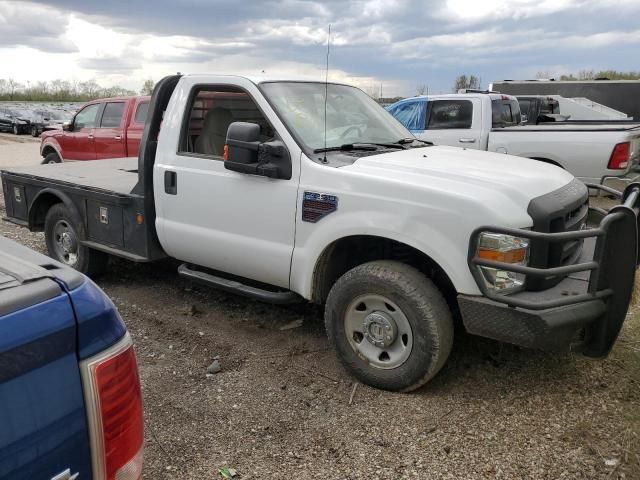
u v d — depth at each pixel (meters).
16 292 1.45
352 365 3.74
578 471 2.88
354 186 3.62
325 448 3.09
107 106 11.41
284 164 3.94
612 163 8.30
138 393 1.69
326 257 3.88
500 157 4.39
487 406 3.47
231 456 3.02
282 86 4.36
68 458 1.45
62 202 5.71
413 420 3.33
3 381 1.32
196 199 4.46
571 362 3.99
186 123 4.61
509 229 3.10
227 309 5.04
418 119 10.00
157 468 2.92
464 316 3.30
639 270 4.48
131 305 5.13
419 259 3.78
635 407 3.43
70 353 1.46
